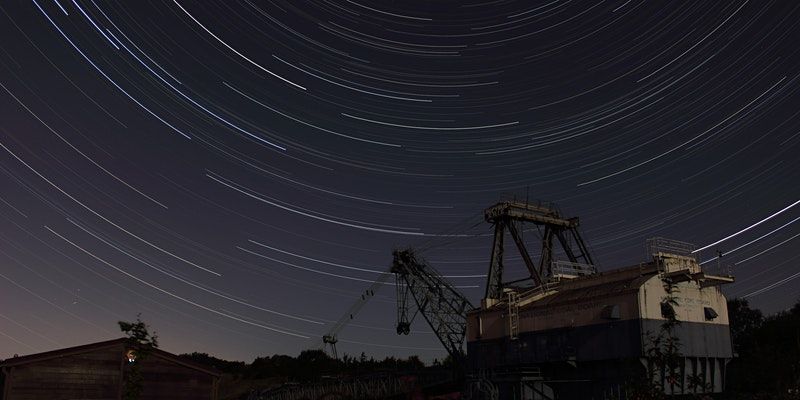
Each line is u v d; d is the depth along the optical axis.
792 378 36.59
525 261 58.47
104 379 36.31
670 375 27.23
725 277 42.97
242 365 109.12
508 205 59.12
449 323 61.75
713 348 41.22
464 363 58.09
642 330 37.66
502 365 45.97
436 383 55.41
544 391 42.56
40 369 35.00
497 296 57.34
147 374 38.00
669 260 41.22
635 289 38.59
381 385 60.22
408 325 63.28
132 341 28.86
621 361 38.50
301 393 64.00
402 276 64.88
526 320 45.09
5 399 33.81
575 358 40.94
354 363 96.25
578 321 41.50
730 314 71.19
